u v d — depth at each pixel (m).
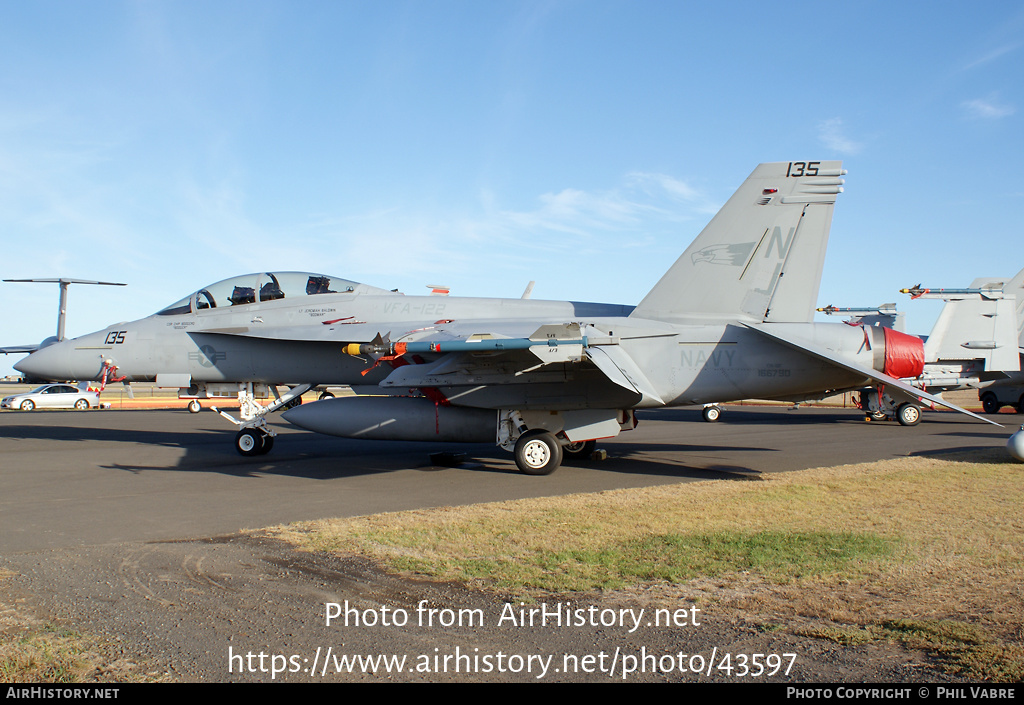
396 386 11.52
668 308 12.34
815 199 11.95
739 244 12.15
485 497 9.11
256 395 14.70
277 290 14.39
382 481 10.59
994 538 6.46
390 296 13.96
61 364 14.33
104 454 14.41
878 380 9.88
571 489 9.78
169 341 14.16
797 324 11.79
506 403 11.77
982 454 13.35
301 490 9.71
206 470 11.89
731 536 6.57
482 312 13.39
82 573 5.50
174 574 5.46
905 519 7.32
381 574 5.44
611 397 11.68
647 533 6.73
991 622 4.33
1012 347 21.53
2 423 24.53
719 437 18.34
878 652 3.93
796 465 12.29
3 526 7.31
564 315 13.29
